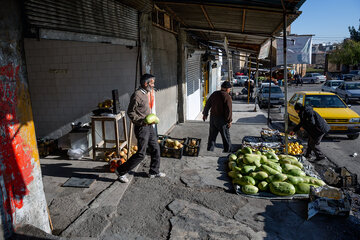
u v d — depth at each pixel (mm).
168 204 4090
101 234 3344
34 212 2848
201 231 3445
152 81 4594
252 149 5891
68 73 6488
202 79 15523
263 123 10266
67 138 6719
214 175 5145
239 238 3332
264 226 3602
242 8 4996
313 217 3820
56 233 3338
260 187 4484
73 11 3482
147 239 3287
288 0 4359
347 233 3500
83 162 5785
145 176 5074
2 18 2402
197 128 9078
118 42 4930
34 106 6738
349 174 5289
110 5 4562
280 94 17578
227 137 6020
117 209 3932
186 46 9906
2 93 2418
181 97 9758
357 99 18328
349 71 50125
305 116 6559
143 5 5645
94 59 6324
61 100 6652
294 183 4500
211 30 8219
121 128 6539
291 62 7754
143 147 4555
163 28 7473
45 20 2939
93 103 6555
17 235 2570
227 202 4188
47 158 6094
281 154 6074
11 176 2547
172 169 5430
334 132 9008
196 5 5422
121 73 6270
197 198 4289
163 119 7984
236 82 35812
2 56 2402
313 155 7406
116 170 4699
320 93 10594
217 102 5879
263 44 9258
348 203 3801
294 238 3379
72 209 3898
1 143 2424
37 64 6531
